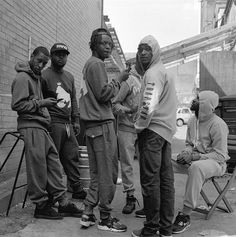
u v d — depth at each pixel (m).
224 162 4.96
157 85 3.86
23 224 4.35
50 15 7.48
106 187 4.18
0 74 5.31
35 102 4.37
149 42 4.01
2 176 5.42
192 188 4.48
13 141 5.80
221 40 17.88
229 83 15.66
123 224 4.41
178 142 17.41
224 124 4.97
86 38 11.09
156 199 3.89
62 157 5.47
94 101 4.16
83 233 4.20
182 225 4.42
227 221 4.81
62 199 4.72
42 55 4.46
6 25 5.43
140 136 3.99
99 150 4.18
